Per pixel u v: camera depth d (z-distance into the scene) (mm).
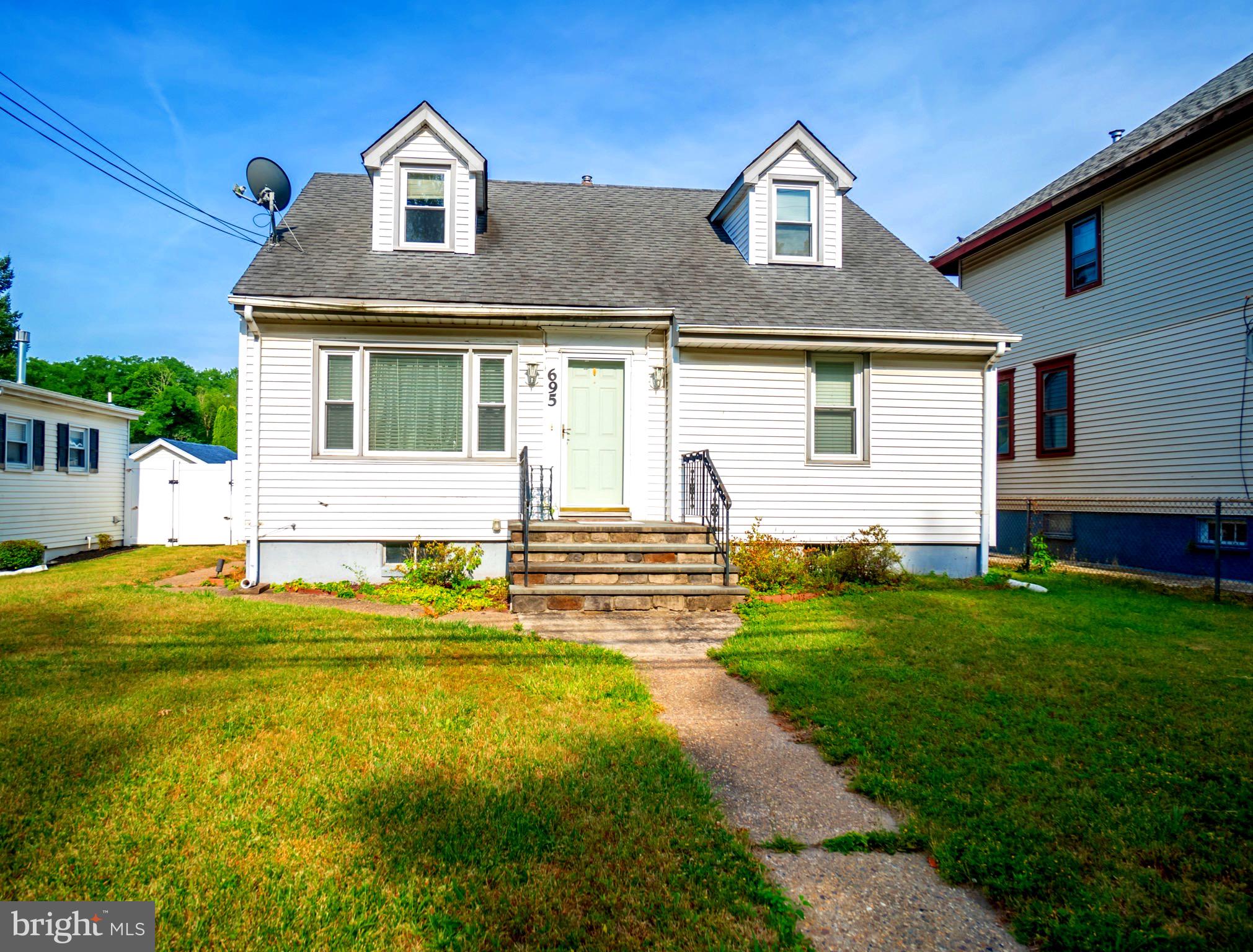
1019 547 15812
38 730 4289
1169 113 14500
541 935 2609
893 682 5488
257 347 9672
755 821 3543
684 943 2588
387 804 3475
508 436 10180
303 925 2631
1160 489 12562
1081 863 3070
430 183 11109
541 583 8602
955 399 10914
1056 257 15000
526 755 4074
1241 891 2881
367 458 9844
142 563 13109
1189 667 5906
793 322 10328
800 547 10586
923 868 3156
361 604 8625
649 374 10555
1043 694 5203
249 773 3779
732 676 5867
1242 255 11211
